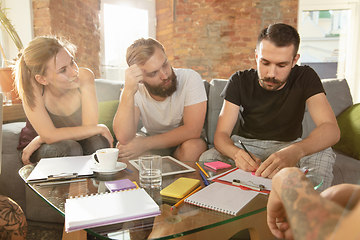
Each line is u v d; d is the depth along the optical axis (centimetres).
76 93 143
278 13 378
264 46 112
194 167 98
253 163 88
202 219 56
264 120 133
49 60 124
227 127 129
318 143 101
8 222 83
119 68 382
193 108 140
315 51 393
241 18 379
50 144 122
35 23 257
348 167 142
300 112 129
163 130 157
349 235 21
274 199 38
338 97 180
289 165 84
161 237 49
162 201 66
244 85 135
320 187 82
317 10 384
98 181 82
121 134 135
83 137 133
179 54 385
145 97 148
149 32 402
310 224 23
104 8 360
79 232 69
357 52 380
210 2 378
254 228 82
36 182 81
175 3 378
